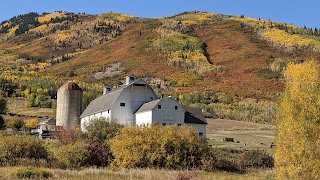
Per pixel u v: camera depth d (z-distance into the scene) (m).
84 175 27.92
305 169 16.75
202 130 68.19
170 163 39.09
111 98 70.31
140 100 69.75
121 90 68.81
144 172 31.28
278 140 17.70
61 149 39.19
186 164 39.31
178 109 65.94
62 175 27.64
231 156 47.62
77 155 38.25
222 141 75.88
